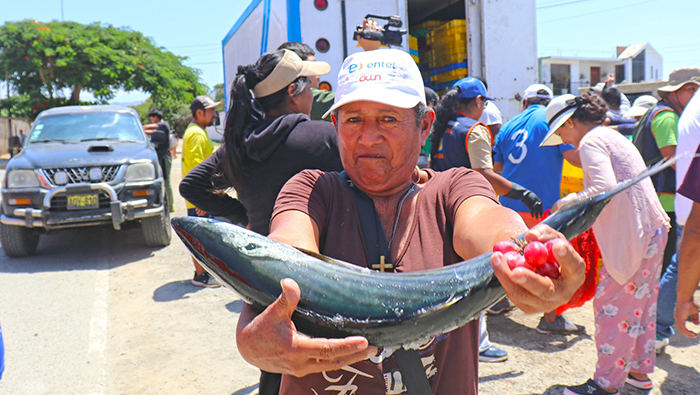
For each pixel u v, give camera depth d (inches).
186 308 166.7
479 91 139.3
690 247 72.0
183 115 1457.9
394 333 34.4
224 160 81.2
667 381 115.0
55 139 263.6
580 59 1154.7
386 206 49.8
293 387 48.0
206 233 37.8
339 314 34.1
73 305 170.6
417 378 41.0
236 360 129.1
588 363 123.3
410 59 49.5
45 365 127.3
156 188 241.3
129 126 282.2
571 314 153.9
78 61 996.6
